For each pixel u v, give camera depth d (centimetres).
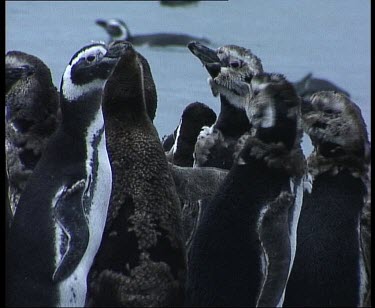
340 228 1669
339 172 1723
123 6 4688
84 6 4656
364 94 3194
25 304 1628
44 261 1638
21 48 3806
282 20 4147
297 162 1638
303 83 3200
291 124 1648
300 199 1631
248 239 1593
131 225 1580
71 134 1728
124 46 1781
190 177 1856
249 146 1647
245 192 1619
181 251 1587
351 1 4359
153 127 1662
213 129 2066
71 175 1688
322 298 1634
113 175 1620
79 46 3884
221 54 2091
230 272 1584
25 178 1883
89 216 1667
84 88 1747
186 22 4297
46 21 4272
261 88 1670
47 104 1925
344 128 1742
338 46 3766
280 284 1566
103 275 1570
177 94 3244
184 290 1582
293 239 1612
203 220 1631
